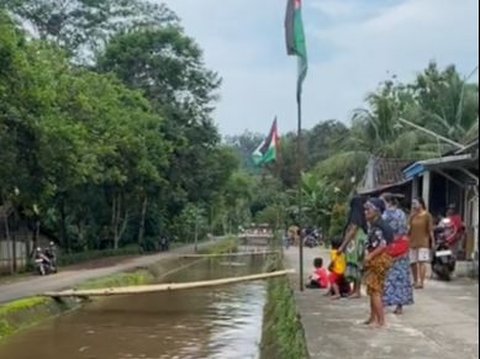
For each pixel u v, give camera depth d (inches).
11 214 1059.9
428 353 302.2
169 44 1608.0
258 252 1974.7
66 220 1430.9
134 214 1680.6
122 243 1679.4
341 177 1457.9
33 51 749.3
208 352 498.0
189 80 1622.8
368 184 1115.3
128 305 766.5
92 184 1322.6
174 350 508.4
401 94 1397.6
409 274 407.5
